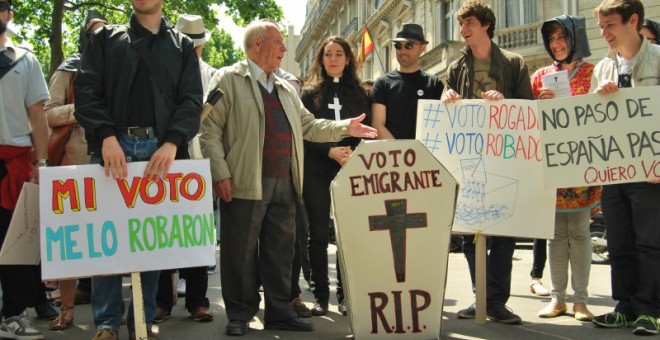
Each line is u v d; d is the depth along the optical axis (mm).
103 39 3699
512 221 4324
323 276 5039
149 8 3648
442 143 4445
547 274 7203
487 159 4398
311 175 4988
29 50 4309
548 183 4238
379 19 30625
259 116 4250
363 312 3719
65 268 3348
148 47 3670
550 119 4262
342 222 3719
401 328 3723
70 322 4500
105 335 3684
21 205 3592
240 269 4254
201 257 3514
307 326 4355
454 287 6270
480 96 4723
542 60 17047
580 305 4668
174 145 3564
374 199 3732
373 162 3730
